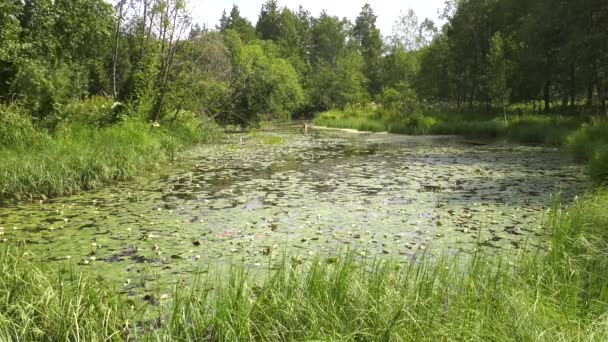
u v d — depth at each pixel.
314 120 43.25
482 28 37.00
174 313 3.76
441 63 39.84
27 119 12.39
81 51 20.02
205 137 22.00
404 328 3.51
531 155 16.42
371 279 4.30
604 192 7.43
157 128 18.09
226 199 9.34
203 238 6.64
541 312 3.79
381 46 67.25
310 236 6.71
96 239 6.61
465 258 5.68
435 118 31.72
